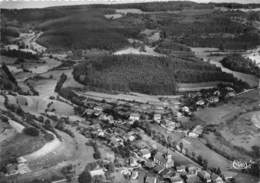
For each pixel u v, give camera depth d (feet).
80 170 626.23
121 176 628.69
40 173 607.37
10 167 607.78
